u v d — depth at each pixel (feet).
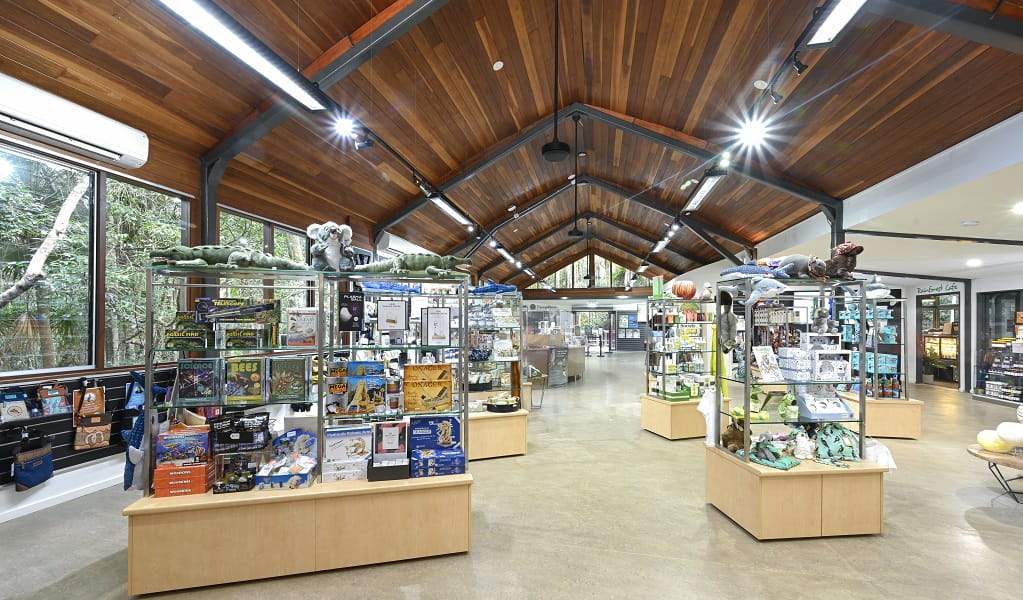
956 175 15.17
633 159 29.19
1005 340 31.55
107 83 13.17
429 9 14.01
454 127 22.67
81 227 14.23
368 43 14.48
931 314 39.11
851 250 11.05
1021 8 10.14
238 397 9.55
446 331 10.69
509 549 10.25
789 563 9.66
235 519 8.78
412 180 26.94
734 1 13.98
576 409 28.12
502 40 17.60
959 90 13.20
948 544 10.47
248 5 12.68
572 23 17.63
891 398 21.20
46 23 11.17
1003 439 12.93
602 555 10.00
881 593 8.59
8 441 12.05
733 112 19.22
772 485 10.59
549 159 21.29
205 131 16.48
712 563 9.66
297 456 9.99
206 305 9.54
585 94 22.75
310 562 9.10
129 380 15.14
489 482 14.82
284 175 21.24
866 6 11.07
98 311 14.42
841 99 15.69
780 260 11.94
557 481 14.92
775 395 11.80
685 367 21.39
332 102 15.39
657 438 20.77
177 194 16.74
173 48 13.17
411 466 9.97
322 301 9.95
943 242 23.54
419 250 36.73
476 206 34.47
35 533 11.17
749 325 11.07
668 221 40.24
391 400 10.33
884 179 18.99
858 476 10.82
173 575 8.52
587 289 67.05
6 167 12.57
